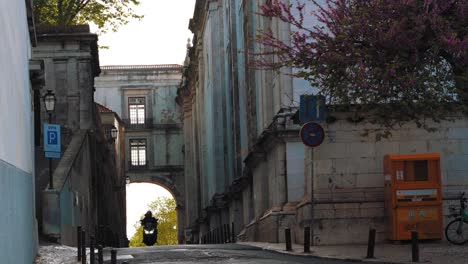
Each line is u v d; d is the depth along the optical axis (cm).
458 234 2094
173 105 8138
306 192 2439
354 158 2320
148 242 4584
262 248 2461
